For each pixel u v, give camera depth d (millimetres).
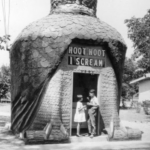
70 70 9547
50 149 7879
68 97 9430
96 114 9891
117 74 10391
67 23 9703
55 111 9148
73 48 9633
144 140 9828
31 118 9672
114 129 9641
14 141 9070
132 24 18219
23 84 10055
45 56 9484
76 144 8781
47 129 8711
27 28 10375
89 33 9609
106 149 8117
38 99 9508
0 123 14102
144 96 28672
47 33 9547
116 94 10266
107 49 10039
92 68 9836
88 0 10930
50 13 11188
